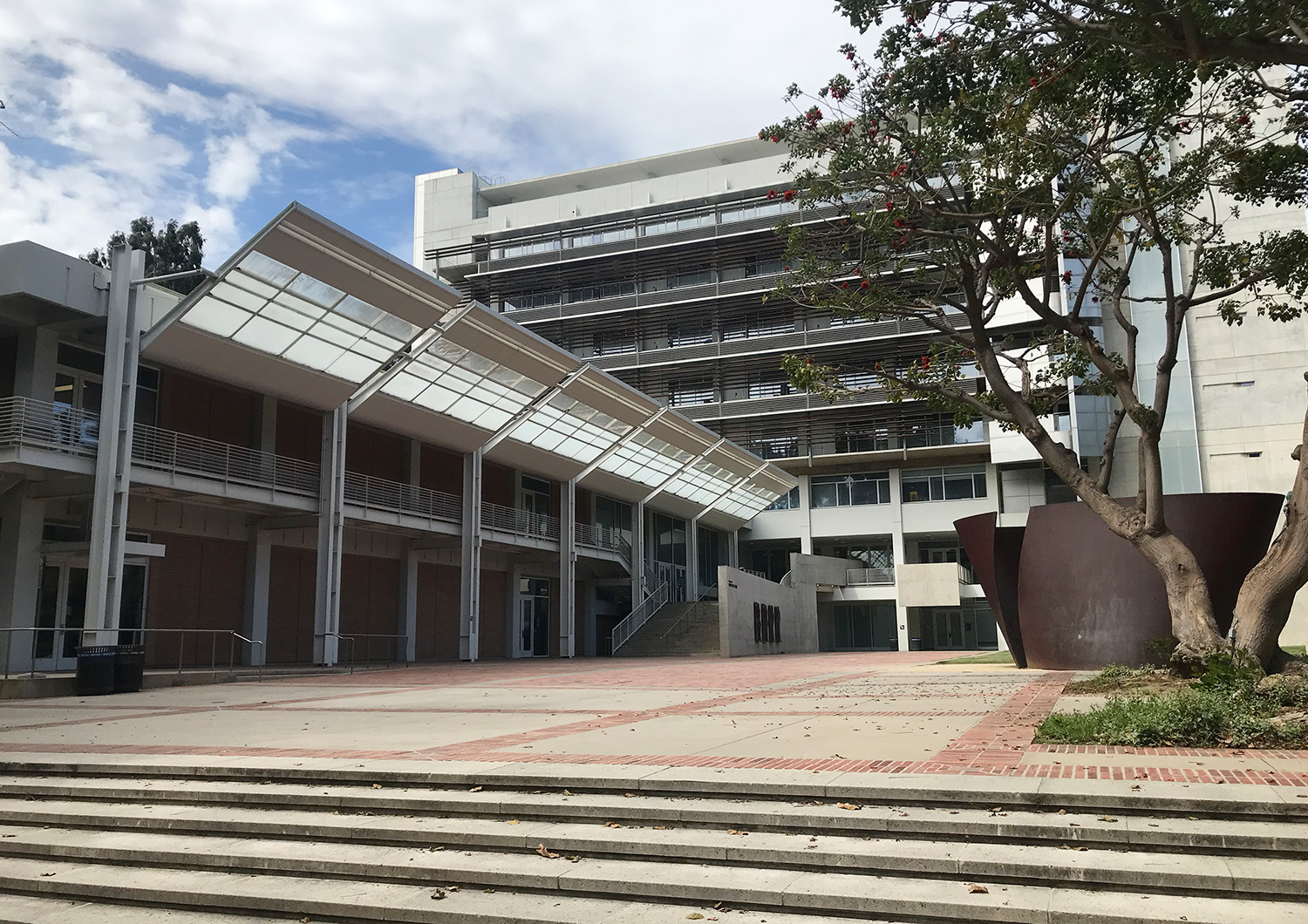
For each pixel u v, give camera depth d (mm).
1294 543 12773
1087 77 11797
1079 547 20297
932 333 53625
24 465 21312
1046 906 4977
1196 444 40094
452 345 29625
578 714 13234
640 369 61031
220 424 27781
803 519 58594
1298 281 14203
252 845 6820
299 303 24984
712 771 7500
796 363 16344
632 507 48469
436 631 37281
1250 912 4836
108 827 7453
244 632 28688
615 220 65688
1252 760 7988
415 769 7938
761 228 58906
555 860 6145
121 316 22672
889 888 5371
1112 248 16297
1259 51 7941
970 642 56250
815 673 23750
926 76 10922
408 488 34562
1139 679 14539
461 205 70500
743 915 5289
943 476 56312
